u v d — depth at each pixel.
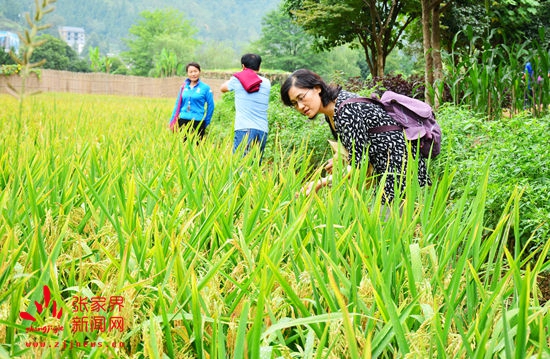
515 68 8.70
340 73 13.80
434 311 2.02
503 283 2.01
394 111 4.00
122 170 3.51
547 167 4.62
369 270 2.23
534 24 16.69
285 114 9.25
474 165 4.79
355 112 3.93
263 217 3.22
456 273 2.26
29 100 14.65
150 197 3.34
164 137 5.86
